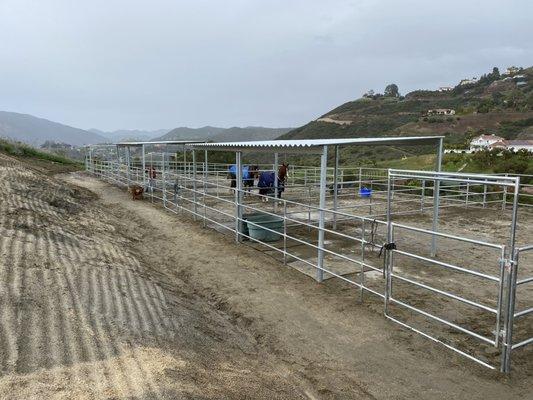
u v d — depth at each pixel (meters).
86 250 7.16
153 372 3.33
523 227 10.77
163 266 7.83
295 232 10.20
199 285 6.86
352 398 3.80
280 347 4.80
